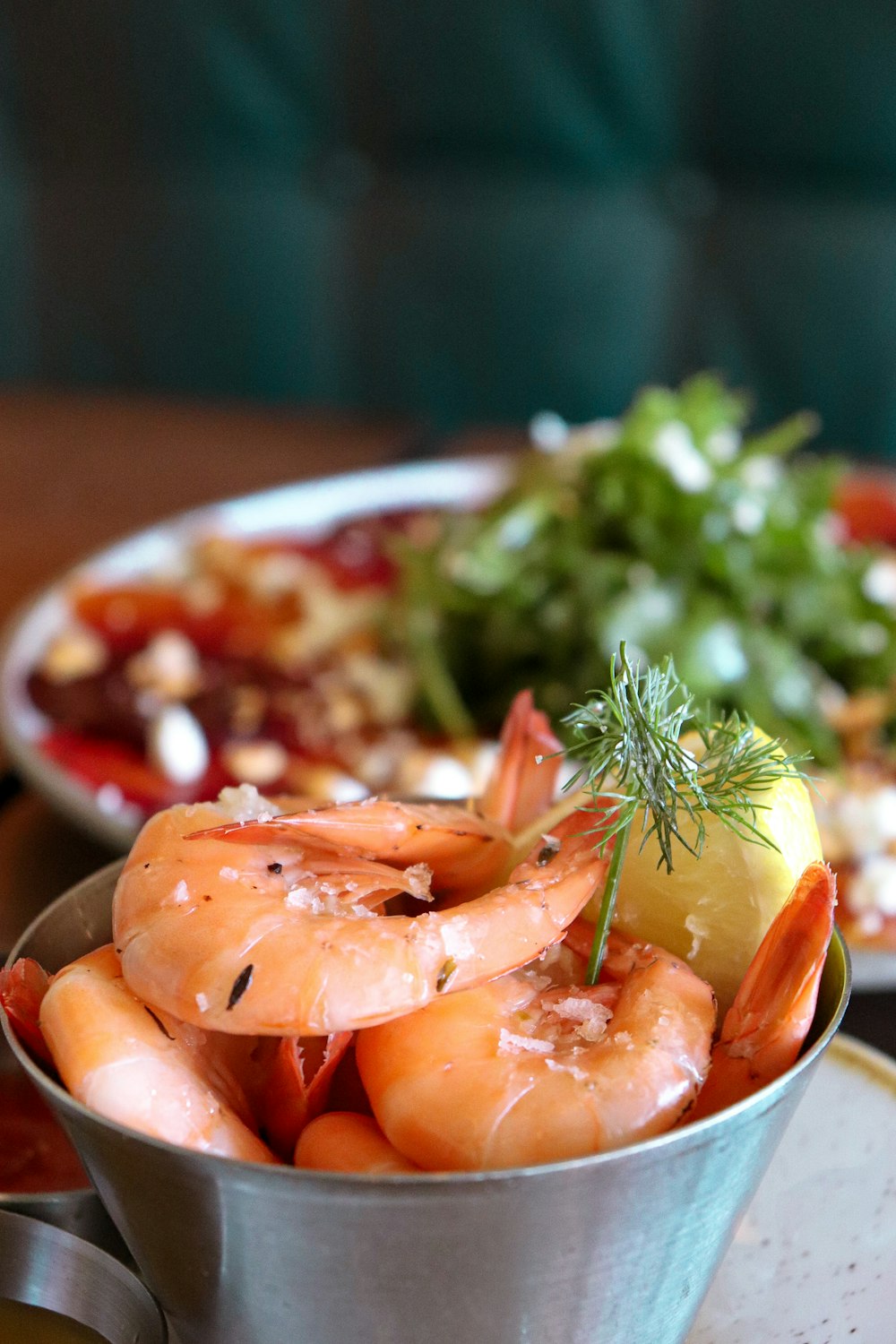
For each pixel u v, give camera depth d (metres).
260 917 0.31
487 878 0.34
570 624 0.72
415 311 1.59
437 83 1.52
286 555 0.92
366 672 0.76
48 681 0.73
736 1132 0.30
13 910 0.52
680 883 0.33
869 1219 0.37
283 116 1.56
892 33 1.42
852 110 1.45
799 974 0.31
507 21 1.48
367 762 0.69
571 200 1.54
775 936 0.31
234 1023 0.30
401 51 1.51
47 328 1.64
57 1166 0.42
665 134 1.51
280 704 0.74
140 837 0.33
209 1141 0.30
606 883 0.33
